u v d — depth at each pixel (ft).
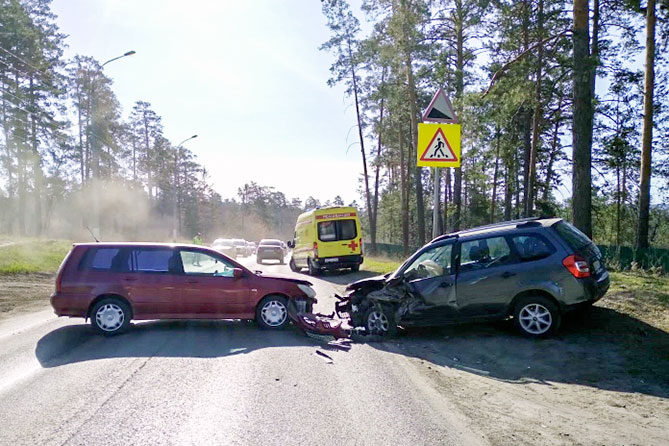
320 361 23.67
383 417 16.53
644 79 65.36
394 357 24.85
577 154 39.52
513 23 72.49
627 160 77.05
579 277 24.99
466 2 72.59
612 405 17.78
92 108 157.79
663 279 34.96
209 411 16.90
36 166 142.92
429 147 30.50
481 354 24.99
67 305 29.50
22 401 17.76
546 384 20.31
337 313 32.81
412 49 75.25
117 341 27.84
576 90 39.70
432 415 16.80
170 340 28.09
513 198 130.31
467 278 27.14
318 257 69.97
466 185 135.33
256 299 31.27
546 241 26.12
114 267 30.40
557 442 14.73
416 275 28.94
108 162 172.45
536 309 25.84
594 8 65.46
